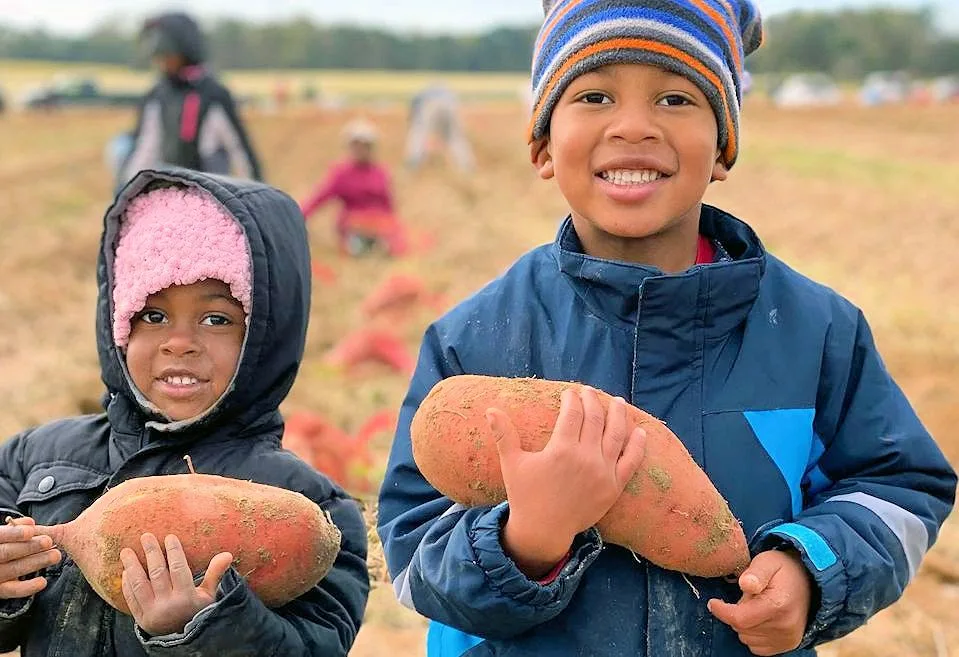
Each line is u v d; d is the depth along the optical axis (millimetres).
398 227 5352
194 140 3074
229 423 1146
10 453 1187
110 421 1160
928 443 1053
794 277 1079
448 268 4953
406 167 10289
